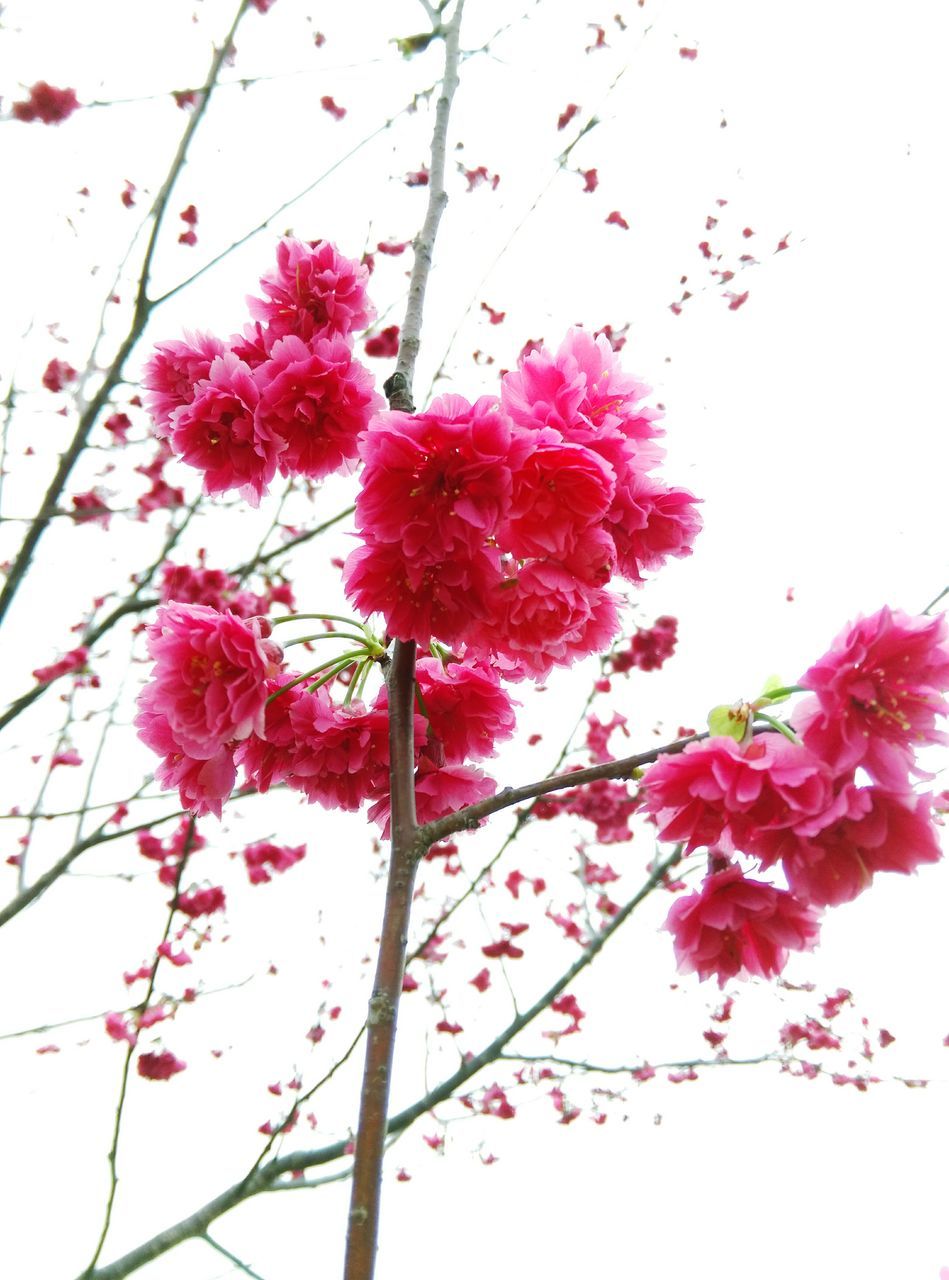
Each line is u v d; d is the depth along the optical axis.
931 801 0.23
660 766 0.24
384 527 0.26
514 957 0.84
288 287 0.36
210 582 0.64
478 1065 0.68
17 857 0.62
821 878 0.24
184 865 0.54
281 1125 0.52
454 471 0.26
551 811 0.78
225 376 0.33
